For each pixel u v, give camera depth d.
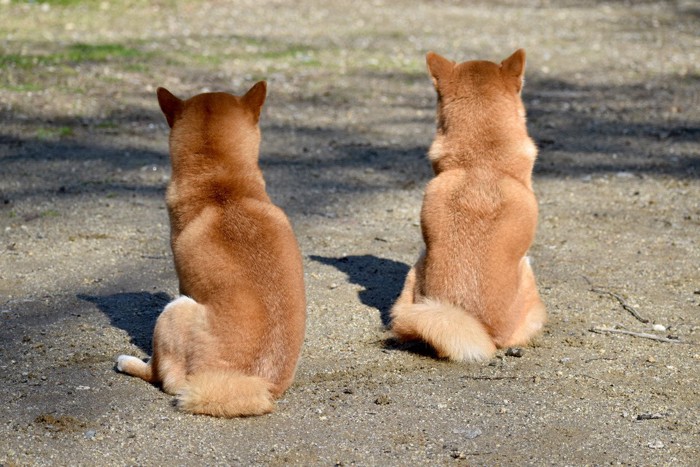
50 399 6.32
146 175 12.48
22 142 13.59
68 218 10.63
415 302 7.43
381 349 7.35
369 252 9.84
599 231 10.53
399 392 6.56
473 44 23.17
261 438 5.84
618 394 6.56
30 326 7.62
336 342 7.47
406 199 11.82
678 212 11.24
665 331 7.76
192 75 18.03
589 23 27.22
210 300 6.11
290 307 6.16
